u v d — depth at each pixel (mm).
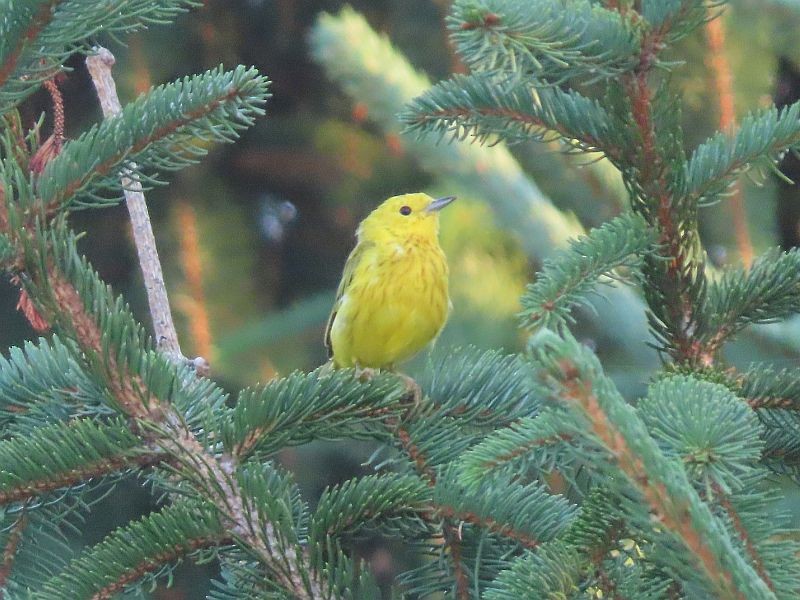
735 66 4699
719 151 4520
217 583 4508
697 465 3605
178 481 4512
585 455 3402
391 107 4762
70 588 4488
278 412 4504
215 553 4496
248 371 4848
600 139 4523
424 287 4734
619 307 4715
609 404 3309
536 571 4160
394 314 4730
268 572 4492
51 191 4500
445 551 4512
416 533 4516
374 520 4512
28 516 4523
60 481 4500
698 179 4520
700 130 4707
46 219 4500
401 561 4867
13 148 4508
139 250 4590
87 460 4500
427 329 4738
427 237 4738
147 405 4500
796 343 4676
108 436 4500
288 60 5000
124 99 4898
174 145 4508
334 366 4750
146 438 4500
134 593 4504
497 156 4754
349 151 4969
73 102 4965
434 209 4746
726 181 4520
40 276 4492
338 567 4488
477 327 4785
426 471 4531
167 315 4590
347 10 4801
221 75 4504
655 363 4715
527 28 4414
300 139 4973
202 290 4887
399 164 4969
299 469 4848
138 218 4590
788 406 4516
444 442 4535
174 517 4492
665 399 3934
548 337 3293
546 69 4496
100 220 4953
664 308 4523
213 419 4504
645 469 3297
